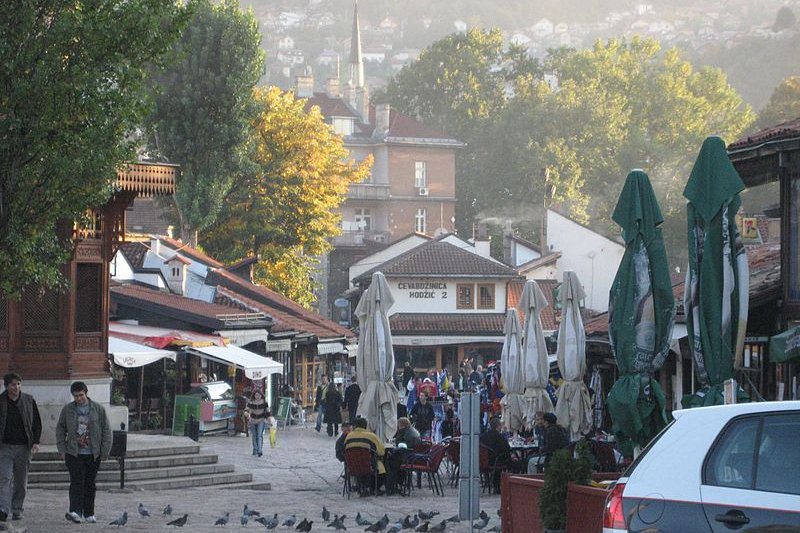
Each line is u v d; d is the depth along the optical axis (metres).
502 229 139.62
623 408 19.81
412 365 89.25
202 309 55.22
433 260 90.75
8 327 32.78
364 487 31.27
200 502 28.89
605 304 101.25
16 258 20.08
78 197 20.41
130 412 49.06
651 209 20.00
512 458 31.80
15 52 20.16
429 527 23.16
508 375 38.72
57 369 32.97
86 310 33.81
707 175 19.02
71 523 23.44
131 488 30.47
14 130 19.67
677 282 42.97
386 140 135.88
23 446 21.98
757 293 28.70
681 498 11.51
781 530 10.88
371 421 33.59
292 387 67.62
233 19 76.25
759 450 11.34
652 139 156.75
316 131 85.94
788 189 27.88
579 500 17.05
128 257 63.78
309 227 85.94
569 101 148.50
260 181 84.56
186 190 75.19
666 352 20.02
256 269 85.06
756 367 30.62
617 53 175.00
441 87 159.62
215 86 75.56
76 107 19.86
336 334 70.06
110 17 20.16
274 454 43.72
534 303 38.06
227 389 52.66
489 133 151.00
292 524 23.61
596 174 147.25
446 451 33.28
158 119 75.50
